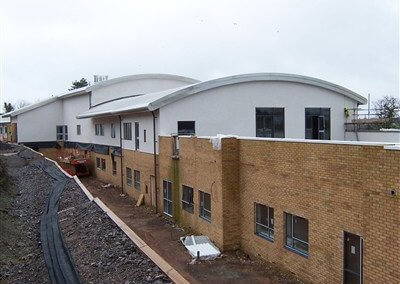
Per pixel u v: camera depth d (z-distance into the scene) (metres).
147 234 20.34
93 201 24.44
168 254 17.33
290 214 14.52
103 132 36.88
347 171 11.83
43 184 32.59
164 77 42.16
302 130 26.09
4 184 29.41
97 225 19.42
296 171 13.97
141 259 14.58
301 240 14.12
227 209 17.28
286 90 25.58
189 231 20.53
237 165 17.39
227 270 15.44
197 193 19.67
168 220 23.02
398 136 24.88
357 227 11.55
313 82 25.91
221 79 23.67
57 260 15.90
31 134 50.91
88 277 14.03
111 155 34.66
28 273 14.71
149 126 25.52
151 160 25.50
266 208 15.93
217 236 17.70
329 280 12.70
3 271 14.62
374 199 10.98
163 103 23.06
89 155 41.84
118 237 17.31
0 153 48.75
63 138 51.53
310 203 13.38
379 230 10.86
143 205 27.12
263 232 16.20
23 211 24.23
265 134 25.14
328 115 26.97
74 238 18.55
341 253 12.17
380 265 10.87
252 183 16.50
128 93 41.38
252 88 24.73
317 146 12.96
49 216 23.08
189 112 23.59
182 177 21.34
